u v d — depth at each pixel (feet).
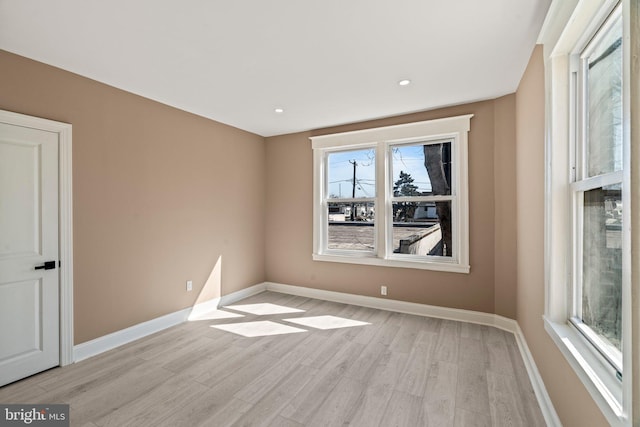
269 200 15.39
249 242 14.47
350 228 13.60
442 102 10.71
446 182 11.56
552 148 5.67
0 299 7.09
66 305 8.08
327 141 13.66
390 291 12.37
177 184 11.12
